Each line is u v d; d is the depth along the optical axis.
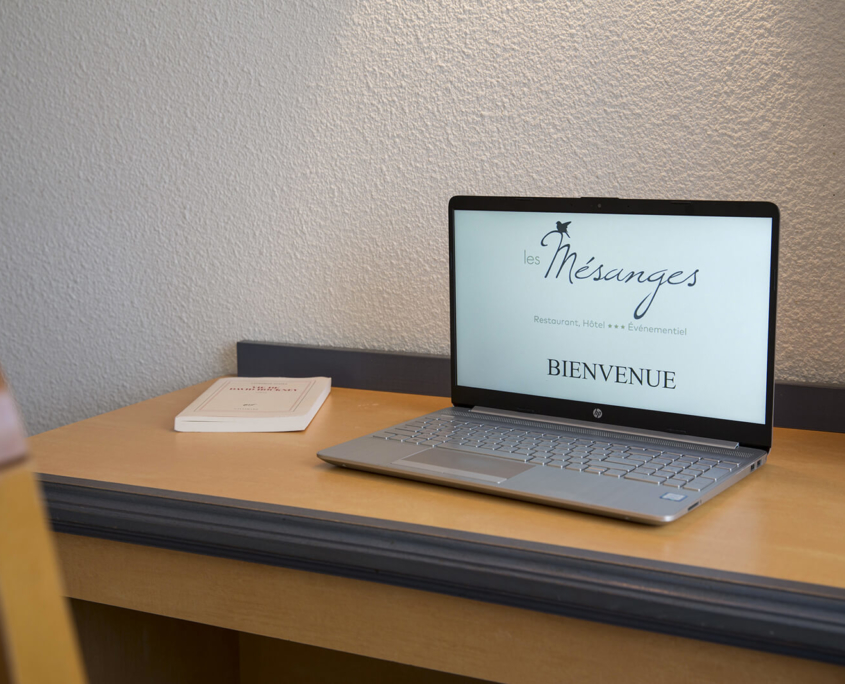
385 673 1.04
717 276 0.66
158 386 1.11
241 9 0.98
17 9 1.08
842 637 0.43
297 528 0.56
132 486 0.64
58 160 1.10
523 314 0.77
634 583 0.47
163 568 0.62
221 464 0.70
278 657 1.07
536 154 0.88
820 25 0.75
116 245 1.09
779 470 0.66
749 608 0.45
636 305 0.71
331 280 1.00
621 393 0.72
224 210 1.04
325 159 0.98
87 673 0.78
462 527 0.54
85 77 1.07
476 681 1.00
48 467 0.69
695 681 0.48
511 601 0.51
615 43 0.83
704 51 0.80
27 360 1.17
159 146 1.05
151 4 1.02
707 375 0.68
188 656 0.95
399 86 0.93
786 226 0.79
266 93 0.99
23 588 0.19
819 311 0.79
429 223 0.94
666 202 0.68
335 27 0.95
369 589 0.56
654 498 0.56
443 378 0.94
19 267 1.14
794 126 0.78
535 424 0.76
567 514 0.57
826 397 0.77
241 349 1.04
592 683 0.50
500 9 0.87
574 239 0.73
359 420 0.84
